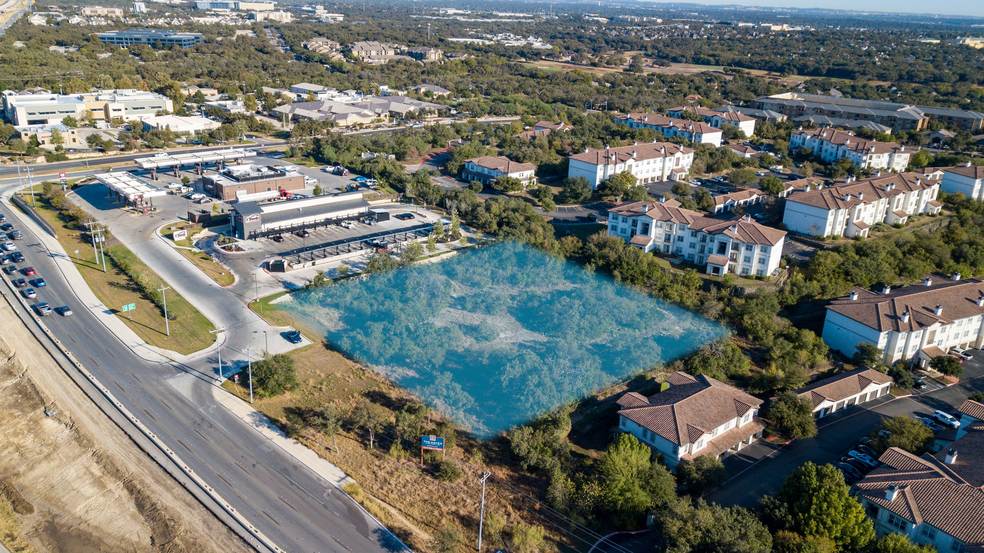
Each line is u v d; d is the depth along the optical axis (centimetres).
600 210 19250
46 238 15112
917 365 11981
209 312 12319
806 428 9600
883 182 18288
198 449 8744
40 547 7256
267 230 16138
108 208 17375
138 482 8119
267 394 9844
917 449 9081
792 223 17275
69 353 10706
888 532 7806
